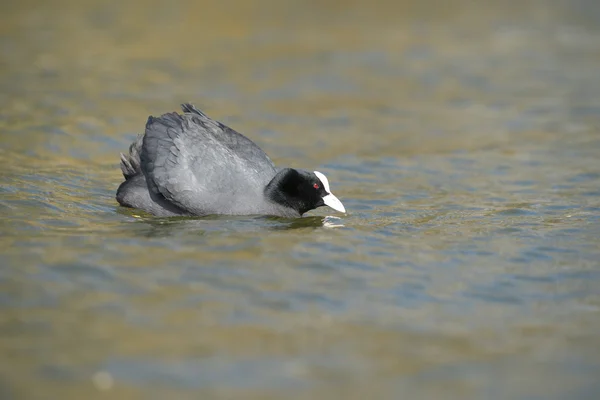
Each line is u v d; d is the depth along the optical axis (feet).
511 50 104.73
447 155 67.00
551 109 80.94
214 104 80.02
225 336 32.83
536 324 34.83
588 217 50.21
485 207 52.85
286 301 36.47
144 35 106.83
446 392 29.09
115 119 73.15
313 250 43.32
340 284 38.70
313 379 29.71
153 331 32.99
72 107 75.97
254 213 49.03
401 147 69.41
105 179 57.62
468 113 80.33
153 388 28.73
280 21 117.50
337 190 57.26
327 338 33.01
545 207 52.65
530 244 44.93
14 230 44.52
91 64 92.27
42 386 28.63
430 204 53.78
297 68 94.84
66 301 35.45
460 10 127.03
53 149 64.18
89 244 42.68
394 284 38.91
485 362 31.35
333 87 88.28
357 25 116.16
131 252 41.75
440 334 33.68
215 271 39.63
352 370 30.45
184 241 43.80
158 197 48.85
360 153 67.31
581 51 104.27
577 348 32.63
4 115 71.92
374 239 45.65
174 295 36.55
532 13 125.59
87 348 31.37
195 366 30.32
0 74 86.17
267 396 28.48
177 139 48.75
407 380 29.86
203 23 114.73
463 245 44.75
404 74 93.86
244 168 49.55
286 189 49.03
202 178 48.16
